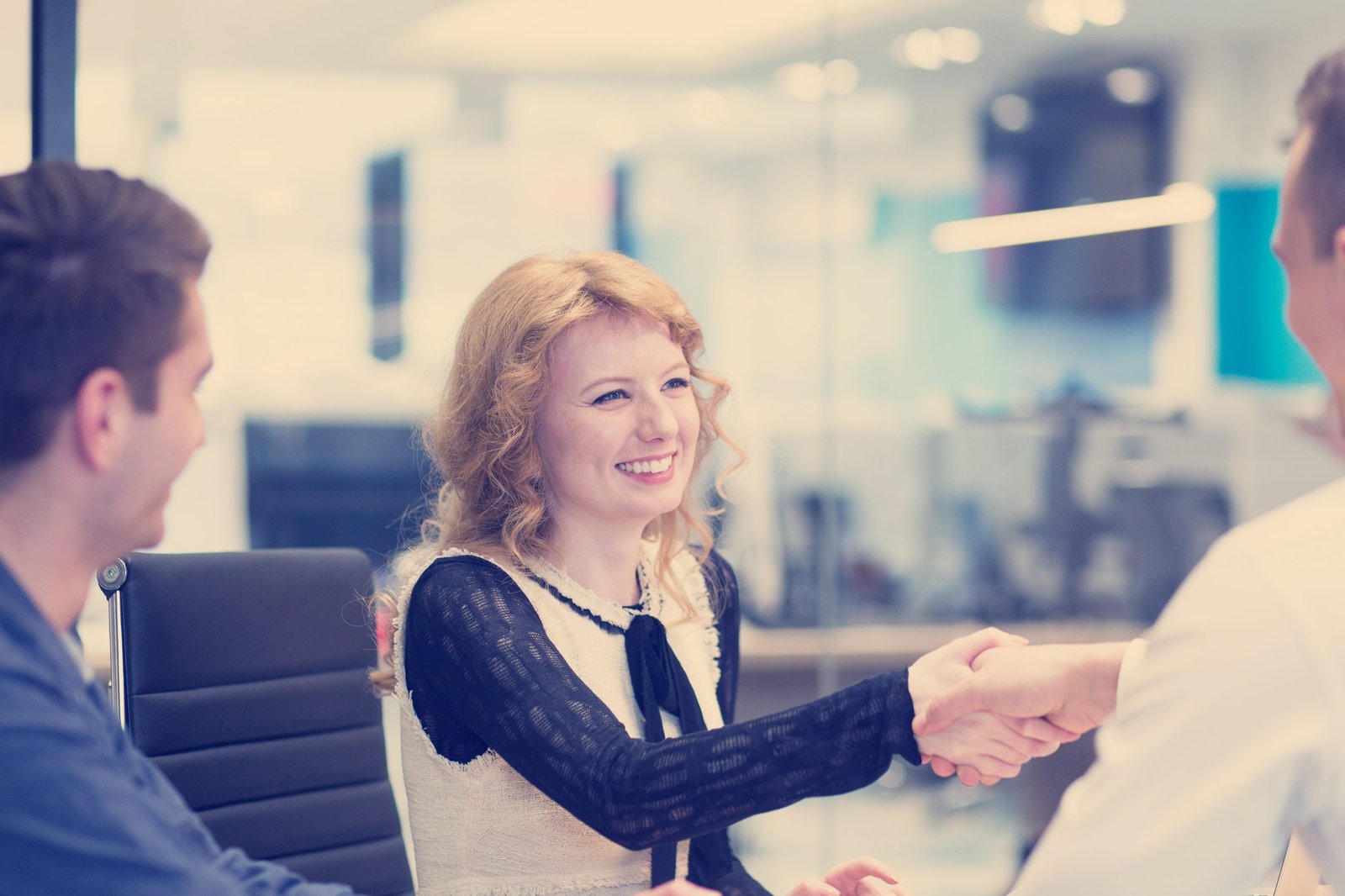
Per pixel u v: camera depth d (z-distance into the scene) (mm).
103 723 864
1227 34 5887
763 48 5574
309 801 1562
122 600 1444
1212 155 5941
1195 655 777
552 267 1397
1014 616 5629
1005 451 5719
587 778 1123
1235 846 757
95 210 783
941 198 5820
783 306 5652
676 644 1503
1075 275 5871
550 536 1404
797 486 5500
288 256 4852
